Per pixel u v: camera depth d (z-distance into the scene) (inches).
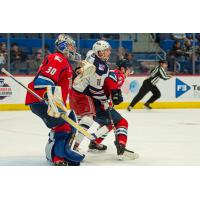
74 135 262.4
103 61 279.1
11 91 589.6
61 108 248.1
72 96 286.4
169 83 629.3
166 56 681.0
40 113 257.3
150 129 430.6
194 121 491.2
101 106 289.1
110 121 289.1
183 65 681.6
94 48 279.1
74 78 289.1
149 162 281.3
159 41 708.0
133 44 704.4
